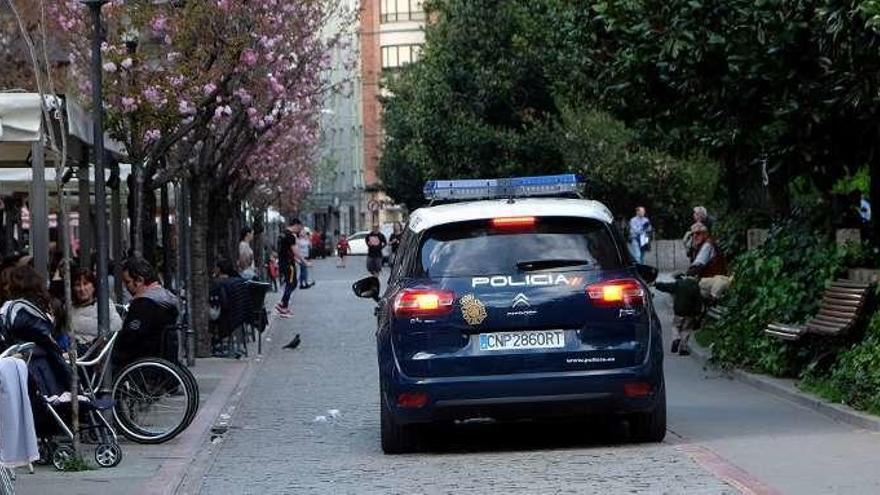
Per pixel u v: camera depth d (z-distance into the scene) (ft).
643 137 115.34
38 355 55.47
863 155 82.02
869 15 62.28
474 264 55.16
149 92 86.63
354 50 173.27
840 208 84.74
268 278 236.43
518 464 53.57
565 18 98.63
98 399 56.95
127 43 88.63
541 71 204.85
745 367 83.25
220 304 108.68
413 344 54.70
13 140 57.16
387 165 346.13
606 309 54.65
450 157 213.05
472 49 208.33
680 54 80.12
